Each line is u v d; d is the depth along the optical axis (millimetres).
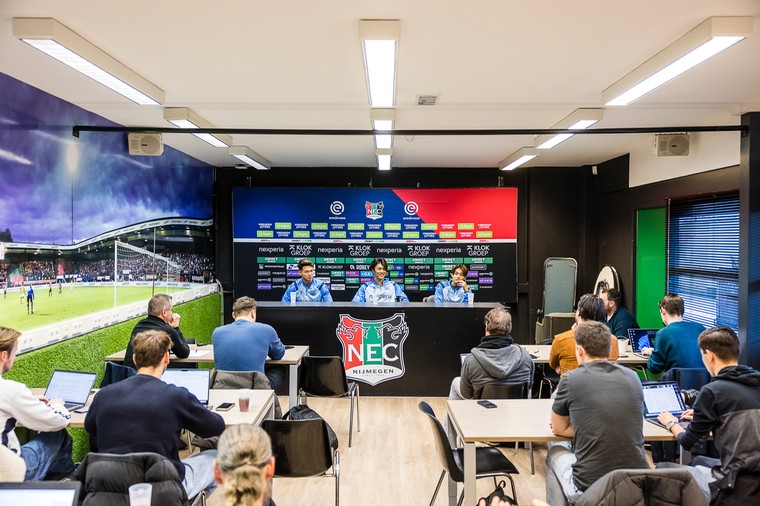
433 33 3084
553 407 2795
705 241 5789
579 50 3369
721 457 2613
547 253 8891
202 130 4996
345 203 8656
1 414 2801
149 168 6234
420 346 6273
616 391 2613
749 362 4715
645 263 7145
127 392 2578
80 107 4758
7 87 3791
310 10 2783
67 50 3059
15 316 3807
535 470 4344
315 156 7793
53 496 1831
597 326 2877
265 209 8625
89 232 4887
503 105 4746
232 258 8875
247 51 3393
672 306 4438
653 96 4438
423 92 4336
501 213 8633
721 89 4223
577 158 7980
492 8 2740
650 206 6875
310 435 3014
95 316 4934
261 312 6320
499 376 3742
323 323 6301
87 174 4871
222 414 3227
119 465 2287
